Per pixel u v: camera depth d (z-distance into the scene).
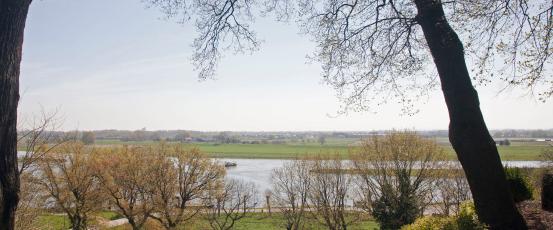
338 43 10.43
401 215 37.31
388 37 10.07
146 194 40.38
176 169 40.81
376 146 39.28
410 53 10.33
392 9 10.00
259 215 56.41
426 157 38.34
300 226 49.03
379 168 38.81
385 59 10.37
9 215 4.59
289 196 47.97
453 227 10.14
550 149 40.88
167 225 41.38
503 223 8.09
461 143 8.22
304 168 46.56
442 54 8.36
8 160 4.57
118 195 40.59
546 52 8.93
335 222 44.78
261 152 124.44
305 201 47.25
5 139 4.55
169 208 40.06
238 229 49.97
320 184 45.09
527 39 8.93
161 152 41.28
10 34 4.61
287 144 168.38
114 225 47.00
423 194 39.44
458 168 39.75
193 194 40.94
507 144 94.44
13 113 4.64
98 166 39.69
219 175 41.88
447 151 40.00
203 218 44.88
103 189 39.84
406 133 38.78
